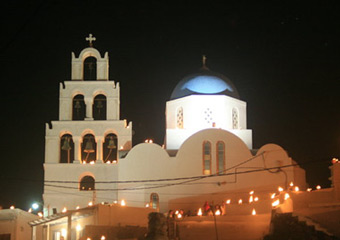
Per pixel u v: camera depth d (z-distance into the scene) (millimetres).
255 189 65938
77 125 67750
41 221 51781
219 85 72438
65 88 69062
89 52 70375
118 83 69375
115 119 68438
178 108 72562
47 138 67250
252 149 70312
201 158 66438
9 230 55250
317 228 40719
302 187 67812
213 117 71125
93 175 66188
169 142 70625
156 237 37219
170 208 64812
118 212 54406
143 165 65875
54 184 65875
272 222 44250
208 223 49938
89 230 50156
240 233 46969
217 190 65562
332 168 53312
